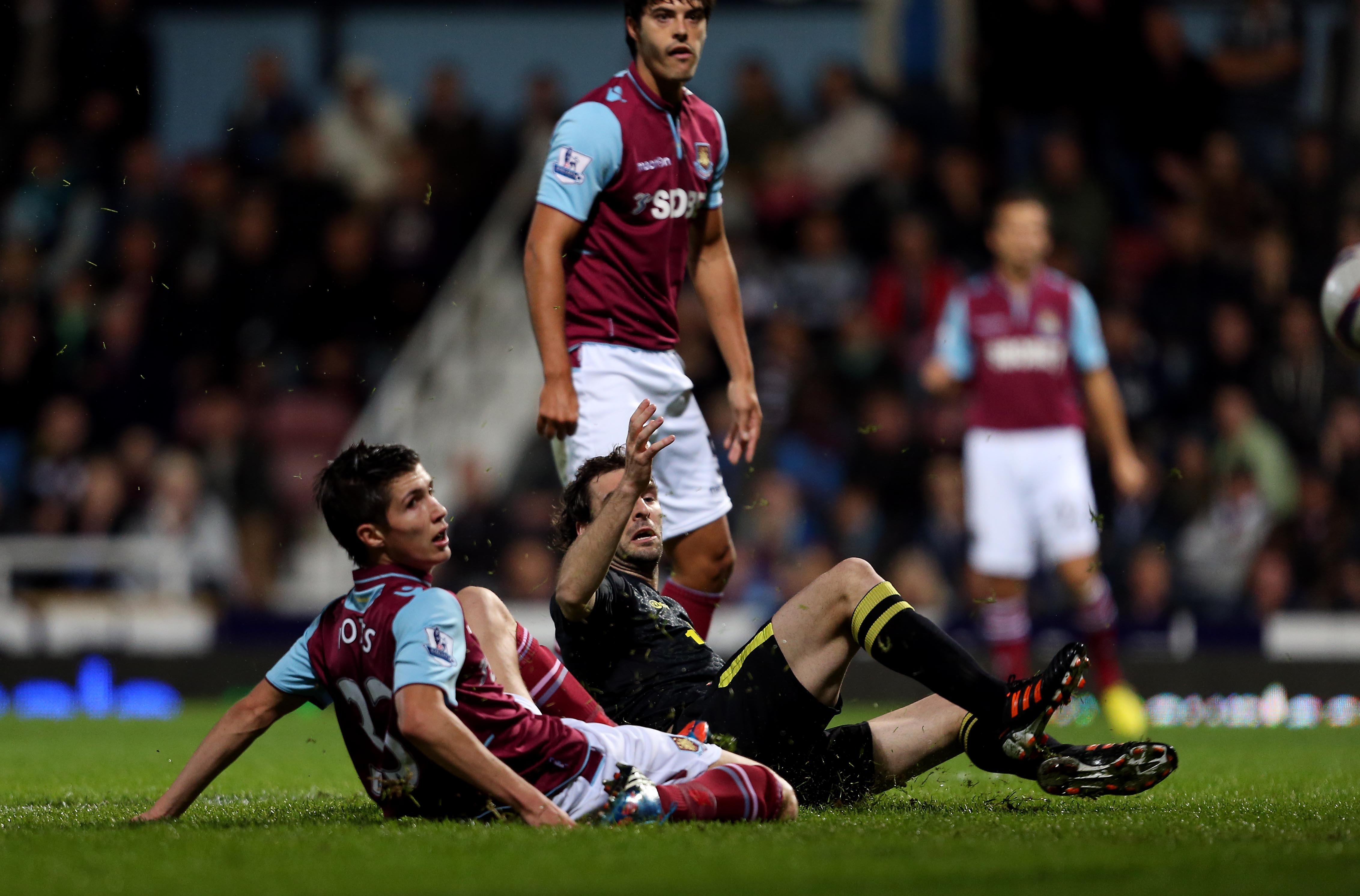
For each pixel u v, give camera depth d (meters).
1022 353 31.12
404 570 12.62
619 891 9.25
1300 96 55.66
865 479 44.84
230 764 13.41
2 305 51.06
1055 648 39.25
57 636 41.00
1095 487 43.72
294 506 46.94
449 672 12.12
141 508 45.53
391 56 57.44
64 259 52.00
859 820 12.95
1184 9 56.78
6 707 39.31
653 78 18.48
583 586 13.99
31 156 53.81
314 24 57.12
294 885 9.59
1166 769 13.44
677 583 19.30
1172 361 47.28
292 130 53.16
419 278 51.50
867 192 52.06
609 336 18.62
